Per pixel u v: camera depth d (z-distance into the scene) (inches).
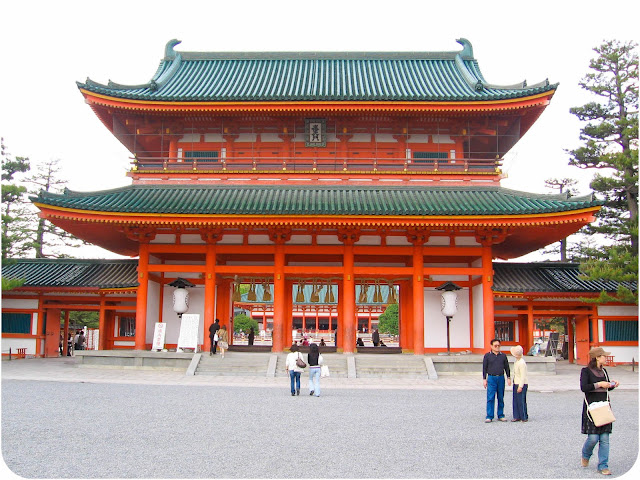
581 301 1469.0
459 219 1238.3
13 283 1331.2
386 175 1423.5
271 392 942.4
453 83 1600.6
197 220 1248.2
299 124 1478.8
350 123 1475.1
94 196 1346.0
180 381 1079.6
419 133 1488.7
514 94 1353.3
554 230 1338.6
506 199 1339.8
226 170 1424.7
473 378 1176.2
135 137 1480.1
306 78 1656.0
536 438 595.5
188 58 1808.6
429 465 482.6
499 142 1520.7
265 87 1573.6
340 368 1201.4
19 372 1185.4
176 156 1498.5
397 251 1363.2
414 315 1331.2
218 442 557.9
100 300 1529.3
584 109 1760.6
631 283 1450.5
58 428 617.9
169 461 487.5
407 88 1558.8
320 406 792.3
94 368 1259.8
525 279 1488.7
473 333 1407.5
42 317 1563.7
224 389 973.2
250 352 1375.5
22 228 2054.6
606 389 482.3
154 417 690.2
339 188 1417.3
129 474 449.7
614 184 1590.8
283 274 1348.4
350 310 1332.4
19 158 1769.2
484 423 678.5
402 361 1240.8
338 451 526.3
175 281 1344.7
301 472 457.7
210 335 1291.8
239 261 1435.8
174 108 1393.9
